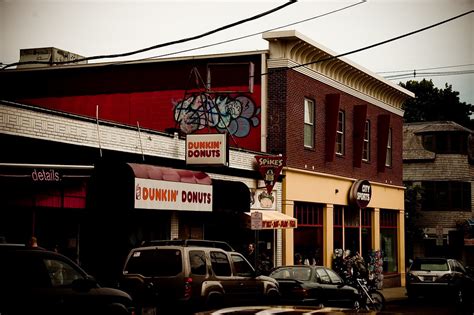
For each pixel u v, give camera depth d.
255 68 27.70
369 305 21.55
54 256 11.54
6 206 15.74
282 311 6.51
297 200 27.59
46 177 14.38
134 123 29.61
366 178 34.69
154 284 14.79
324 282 19.20
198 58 28.59
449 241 49.28
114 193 16.78
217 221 23.25
